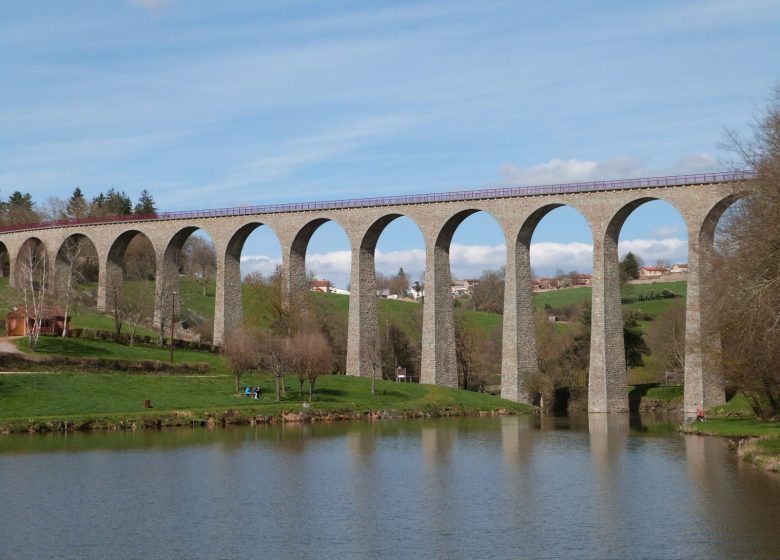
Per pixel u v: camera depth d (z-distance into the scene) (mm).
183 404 71500
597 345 82125
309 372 79312
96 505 37500
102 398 69812
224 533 32875
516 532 32812
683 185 77062
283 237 96375
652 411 89188
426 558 29625
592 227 81750
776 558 28891
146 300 108750
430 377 88938
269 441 58312
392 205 90438
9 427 59938
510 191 85375
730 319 50875
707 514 34938
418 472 46188
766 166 47094
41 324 91125
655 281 172500
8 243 120562
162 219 104750
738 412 72500
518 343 85750
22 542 31562
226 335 90375
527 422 74875
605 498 38656
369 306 92875
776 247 45000
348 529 33500
